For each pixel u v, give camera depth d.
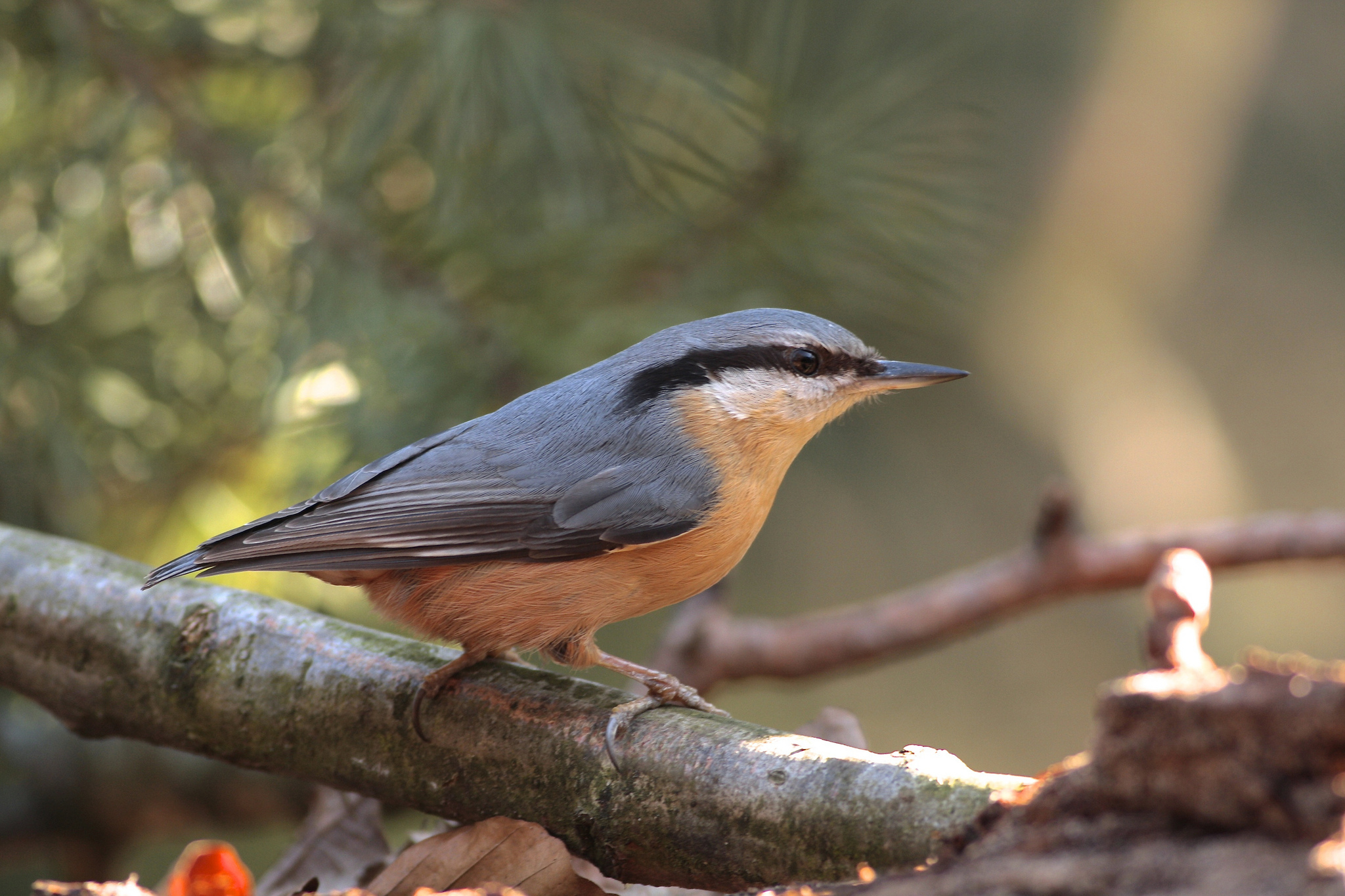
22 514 3.27
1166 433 4.66
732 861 3.16
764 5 3.27
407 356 3.24
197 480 3.28
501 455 3.21
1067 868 3.12
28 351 3.26
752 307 3.26
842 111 3.27
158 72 3.26
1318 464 5.26
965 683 4.57
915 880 3.13
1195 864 3.11
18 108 3.26
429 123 3.25
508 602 3.20
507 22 3.26
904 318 3.28
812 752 3.16
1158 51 4.72
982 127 3.29
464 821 3.18
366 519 3.20
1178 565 3.14
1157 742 3.12
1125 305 4.79
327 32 3.26
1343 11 5.28
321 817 3.21
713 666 3.30
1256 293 5.34
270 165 3.26
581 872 3.18
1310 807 3.11
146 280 3.27
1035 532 3.29
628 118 3.27
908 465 3.95
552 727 3.18
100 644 3.21
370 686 3.19
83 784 3.31
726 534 3.21
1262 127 5.29
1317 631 4.82
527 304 3.25
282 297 3.26
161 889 3.19
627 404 3.22
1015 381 4.29
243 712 3.20
